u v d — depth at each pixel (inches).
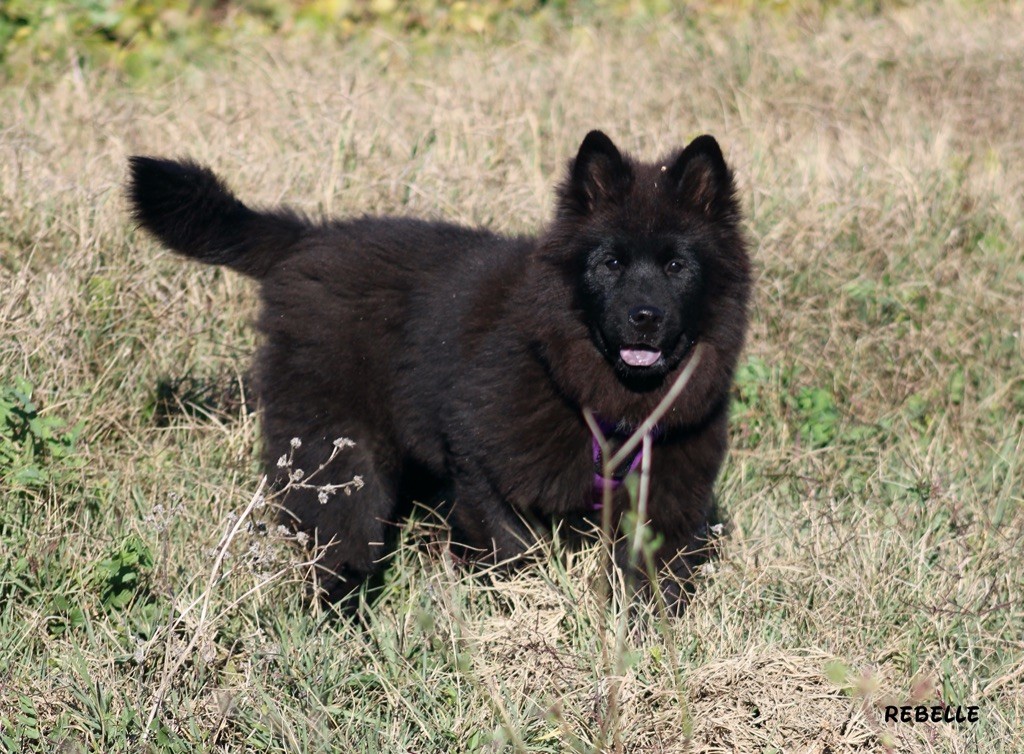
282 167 432.5
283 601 278.1
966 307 412.2
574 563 287.1
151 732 222.5
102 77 616.7
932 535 309.1
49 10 674.8
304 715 235.5
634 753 223.9
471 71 607.8
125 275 364.2
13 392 293.4
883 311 410.6
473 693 242.4
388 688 244.7
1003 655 269.3
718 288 281.4
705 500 286.5
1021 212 478.6
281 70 566.6
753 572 285.1
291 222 319.6
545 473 277.0
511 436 275.9
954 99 624.1
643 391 273.0
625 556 282.8
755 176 467.8
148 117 503.2
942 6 824.9
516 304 282.2
